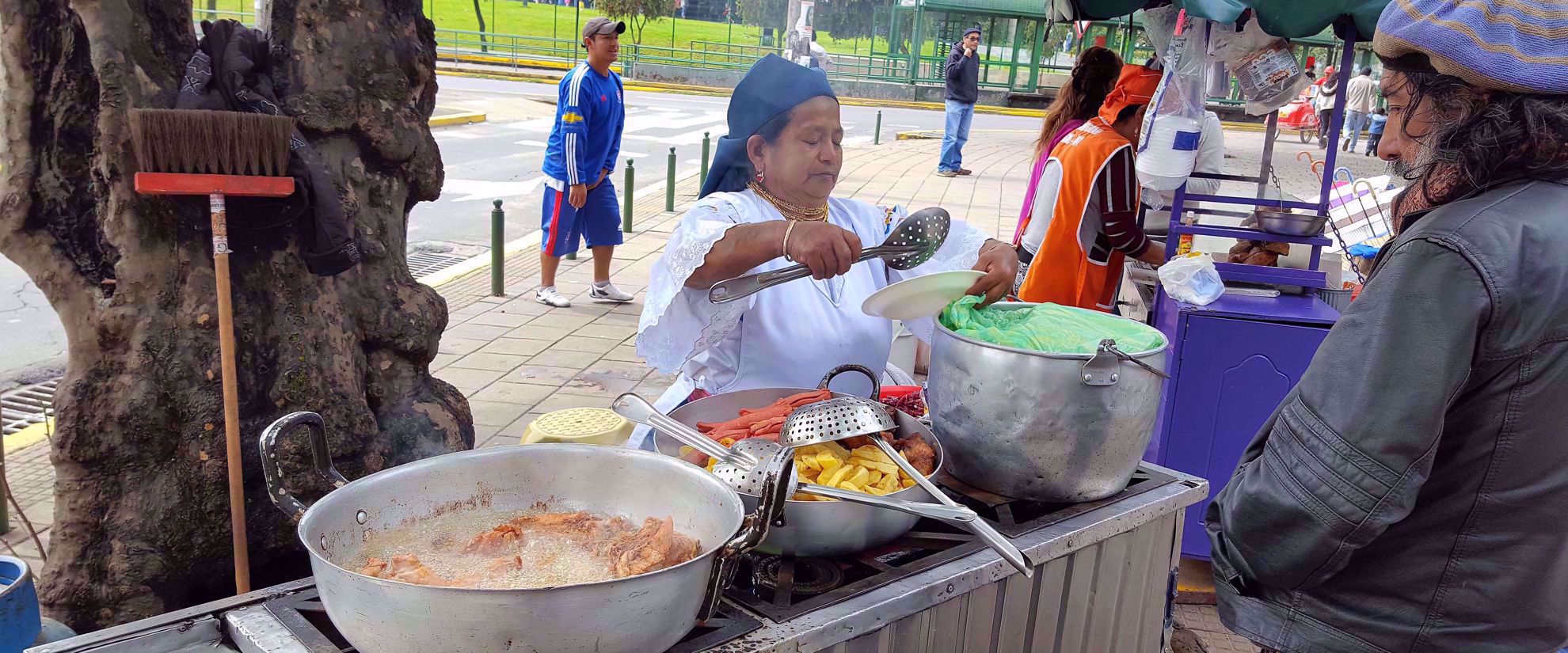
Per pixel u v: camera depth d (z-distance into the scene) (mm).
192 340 2186
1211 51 3170
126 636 1159
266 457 1179
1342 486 1193
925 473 1479
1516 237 1127
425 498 1289
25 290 6148
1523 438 1169
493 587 1068
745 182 1863
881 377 2062
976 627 1446
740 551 1107
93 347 2174
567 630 962
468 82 21484
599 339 5516
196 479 2199
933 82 13781
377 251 2479
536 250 7746
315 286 2338
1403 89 1273
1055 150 3533
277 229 2256
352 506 1203
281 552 2340
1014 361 1485
